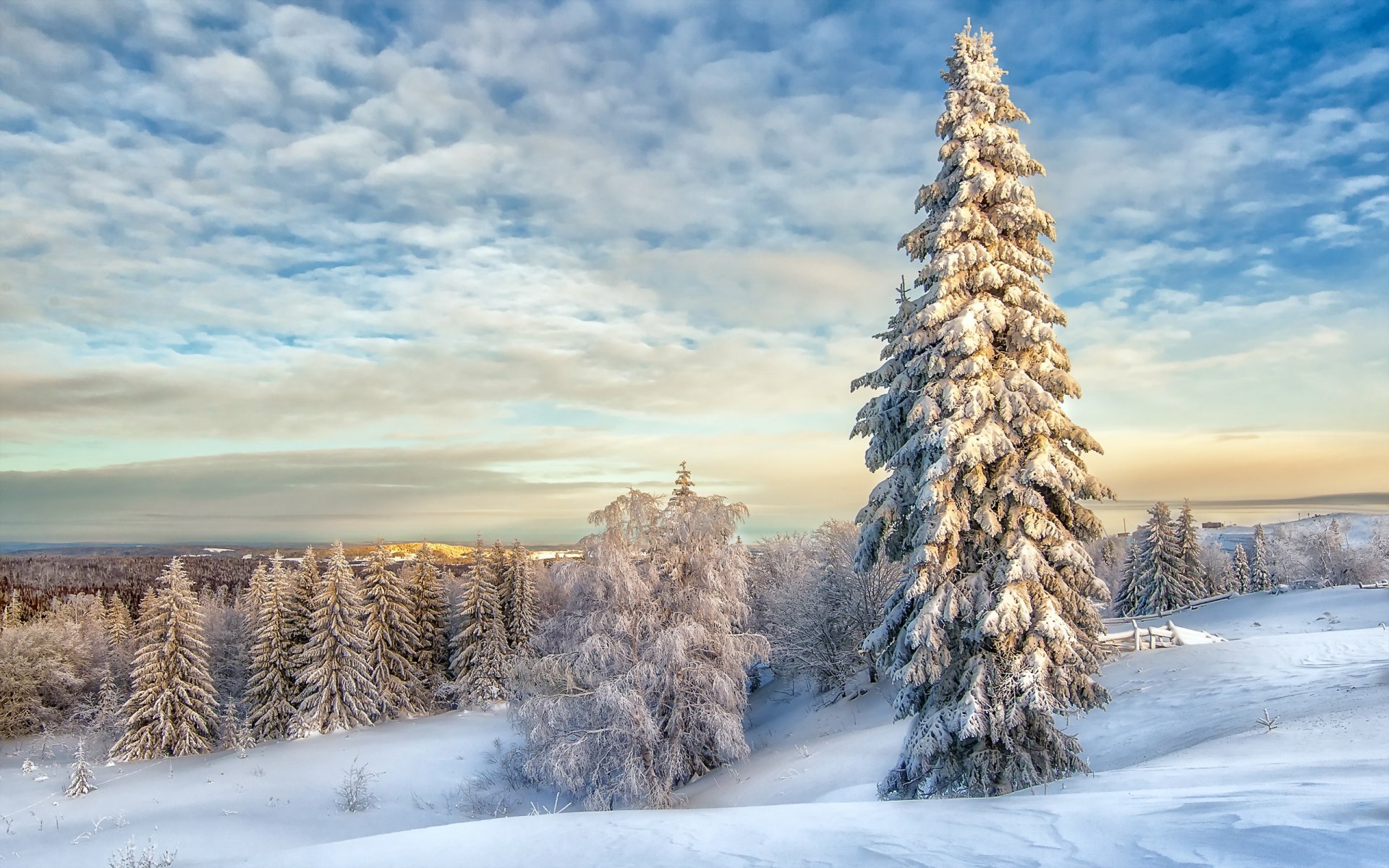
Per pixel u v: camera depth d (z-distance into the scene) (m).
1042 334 13.96
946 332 14.12
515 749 32.69
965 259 14.31
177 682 42.59
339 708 45.75
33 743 50.00
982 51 15.21
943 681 14.79
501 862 7.97
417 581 58.19
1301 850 5.54
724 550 26.09
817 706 38.03
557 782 23.83
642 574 25.39
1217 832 6.36
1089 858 6.20
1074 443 14.39
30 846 25.36
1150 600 61.75
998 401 14.02
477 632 53.84
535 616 55.09
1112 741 18.03
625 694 22.98
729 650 25.03
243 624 54.84
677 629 23.75
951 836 7.44
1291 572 77.69
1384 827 5.73
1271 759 11.66
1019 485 13.74
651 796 22.64
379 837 9.73
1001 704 13.43
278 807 30.27
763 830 8.42
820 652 40.66
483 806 28.16
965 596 14.16
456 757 38.19
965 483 14.10
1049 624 13.20
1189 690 20.66
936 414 14.28
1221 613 53.34
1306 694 17.20
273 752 41.47
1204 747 14.16
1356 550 76.88
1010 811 8.38
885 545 16.34
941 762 14.45
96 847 24.33
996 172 14.88
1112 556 50.03
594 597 25.50
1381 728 12.71
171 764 40.22
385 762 37.44
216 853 23.44
